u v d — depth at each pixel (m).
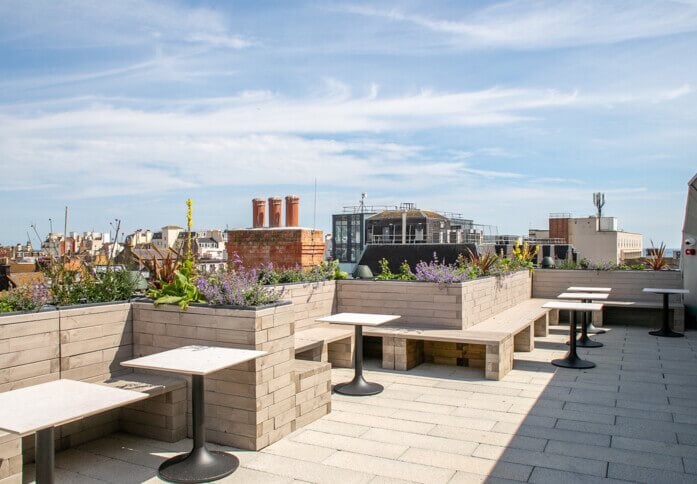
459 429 5.15
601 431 5.10
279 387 4.84
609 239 38.66
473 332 7.68
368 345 8.74
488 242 31.77
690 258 11.55
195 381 4.18
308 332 7.71
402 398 6.23
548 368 7.79
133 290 5.60
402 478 4.05
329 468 4.23
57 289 4.99
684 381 7.01
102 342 4.96
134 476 4.12
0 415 2.82
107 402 3.07
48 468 3.02
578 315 12.18
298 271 8.46
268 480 4.02
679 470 4.20
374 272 15.78
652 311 12.02
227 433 4.68
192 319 4.92
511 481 4.00
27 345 4.33
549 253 27.00
